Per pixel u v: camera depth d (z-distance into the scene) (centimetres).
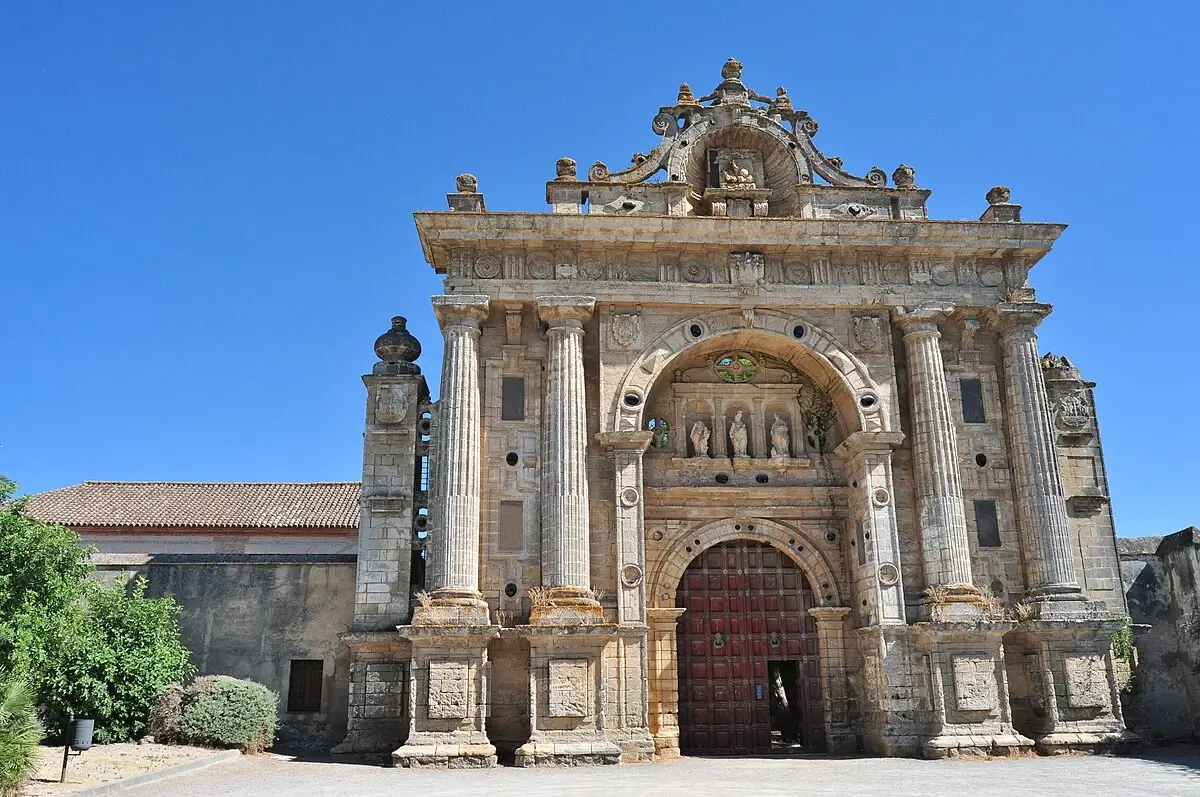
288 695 2883
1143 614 3105
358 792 1933
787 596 2997
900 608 2738
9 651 2356
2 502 2664
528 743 2497
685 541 2970
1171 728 2992
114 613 2647
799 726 3066
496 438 2836
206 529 4150
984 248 3016
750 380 3117
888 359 2966
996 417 2997
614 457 2803
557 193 3008
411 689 2512
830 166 3162
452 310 2844
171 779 2072
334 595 2953
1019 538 2894
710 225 2920
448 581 2619
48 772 1952
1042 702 2703
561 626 2542
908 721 2661
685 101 3152
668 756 2727
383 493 2855
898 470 2927
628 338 2917
